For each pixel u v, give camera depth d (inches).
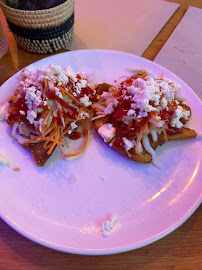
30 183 8.7
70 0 12.7
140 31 15.2
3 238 7.8
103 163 9.4
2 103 10.5
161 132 9.7
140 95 8.9
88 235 7.5
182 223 7.6
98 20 15.8
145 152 9.4
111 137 9.5
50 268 7.4
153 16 16.2
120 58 12.4
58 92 9.2
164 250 7.7
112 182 8.9
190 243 7.9
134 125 9.1
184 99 10.7
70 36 14.1
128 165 9.4
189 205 8.0
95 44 14.4
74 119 9.9
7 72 12.9
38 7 12.6
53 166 9.2
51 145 9.4
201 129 10.0
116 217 7.9
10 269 7.4
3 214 7.6
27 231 7.3
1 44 13.6
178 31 15.3
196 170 9.0
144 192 8.6
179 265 7.5
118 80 11.8
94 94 10.7
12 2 12.8
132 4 16.9
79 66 12.1
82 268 7.4
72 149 9.8
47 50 13.8
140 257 7.6
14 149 9.5
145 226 7.6
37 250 7.7
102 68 12.1
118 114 9.2
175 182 8.8
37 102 9.0
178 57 13.9
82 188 8.7
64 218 7.9
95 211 8.1
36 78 9.7
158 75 11.5
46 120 9.1
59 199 8.4
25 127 9.7
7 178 8.7
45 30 12.6
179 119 9.9
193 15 16.3
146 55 14.1
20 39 13.3
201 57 14.0
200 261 7.6
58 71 9.7
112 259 7.6
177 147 9.7
